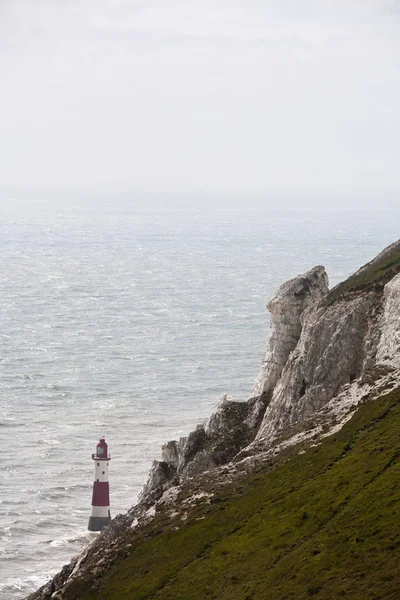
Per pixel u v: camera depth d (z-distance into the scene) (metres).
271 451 198.25
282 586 140.25
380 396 195.62
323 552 143.88
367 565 135.75
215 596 149.25
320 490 165.75
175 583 160.25
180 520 182.25
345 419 195.25
